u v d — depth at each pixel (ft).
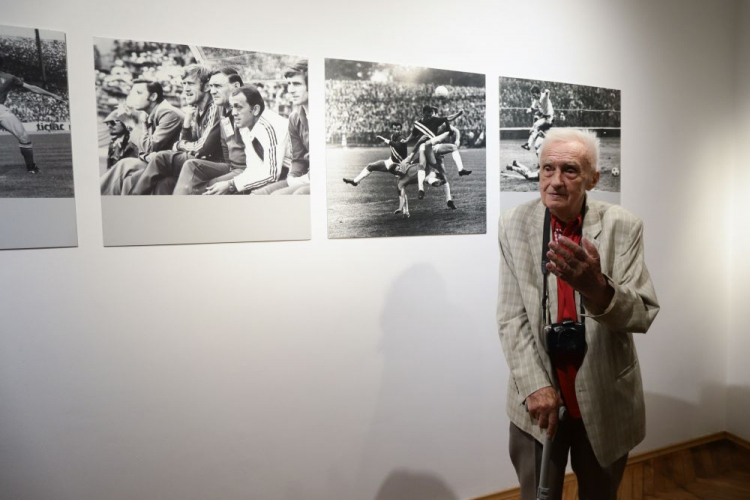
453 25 7.30
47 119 5.32
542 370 4.72
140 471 5.94
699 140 9.53
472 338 7.77
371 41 6.79
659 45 9.00
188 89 5.86
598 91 8.45
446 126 7.31
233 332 6.27
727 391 10.02
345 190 6.75
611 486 4.94
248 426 6.41
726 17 9.64
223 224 6.10
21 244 5.30
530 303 4.82
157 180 5.78
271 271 6.42
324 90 6.55
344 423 6.95
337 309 6.82
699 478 8.62
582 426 4.92
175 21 5.79
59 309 5.52
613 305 4.06
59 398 5.57
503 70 7.70
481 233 7.70
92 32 5.46
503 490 8.10
